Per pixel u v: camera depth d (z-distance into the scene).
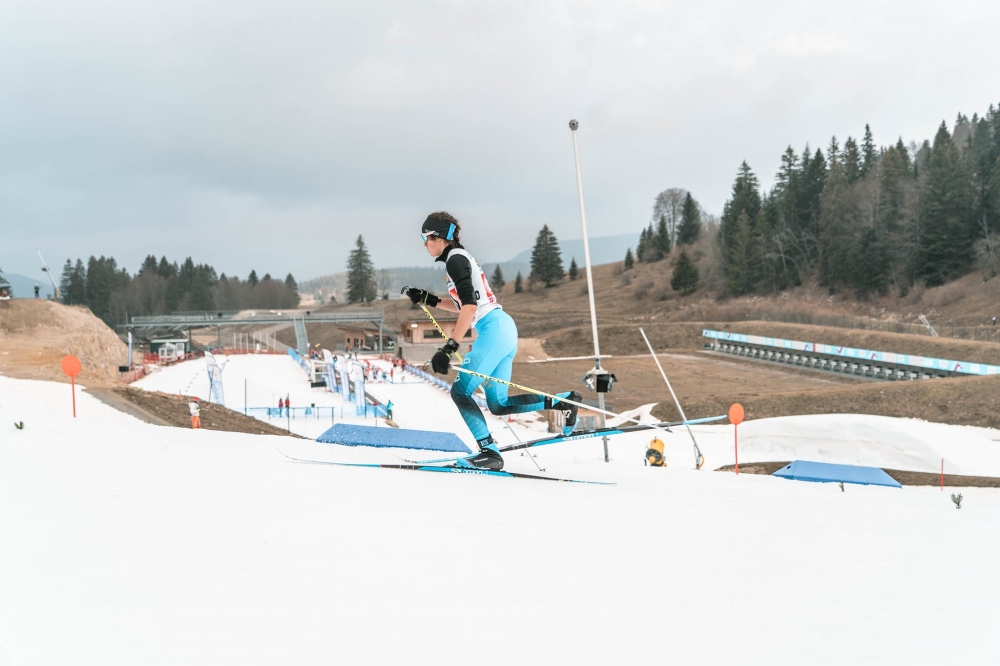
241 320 98.62
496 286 190.25
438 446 6.82
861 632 1.93
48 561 2.41
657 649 1.79
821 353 60.16
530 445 5.27
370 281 188.75
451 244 5.10
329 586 2.28
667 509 3.87
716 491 4.82
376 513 3.38
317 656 1.70
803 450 27.64
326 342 142.38
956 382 34.91
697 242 154.88
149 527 2.92
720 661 1.70
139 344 94.56
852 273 99.62
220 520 3.10
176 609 2.02
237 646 1.75
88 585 2.19
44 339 51.03
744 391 49.06
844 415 30.30
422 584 2.33
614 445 28.31
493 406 5.35
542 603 2.17
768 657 1.73
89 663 1.61
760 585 2.41
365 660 1.68
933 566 2.71
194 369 70.25
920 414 32.84
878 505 4.39
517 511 3.62
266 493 3.72
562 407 5.27
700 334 80.69
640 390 51.16
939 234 89.69
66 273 188.00
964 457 26.03
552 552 2.81
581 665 1.66
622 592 2.31
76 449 4.75
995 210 87.88
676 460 26.27
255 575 2.36
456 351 5.01
